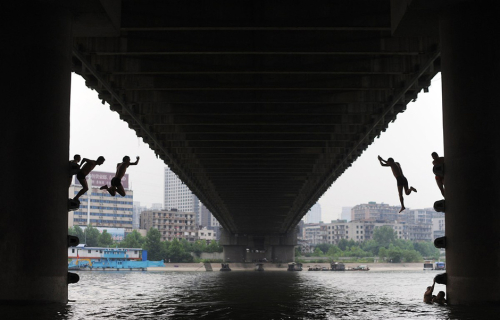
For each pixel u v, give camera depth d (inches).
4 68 882.1
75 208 927.0
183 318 893.2
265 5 1075.9
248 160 2404.0
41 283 855.1
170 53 1173.1
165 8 1066.7
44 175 875.4
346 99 1526.8
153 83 1425.9
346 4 1074.1
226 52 1168.2
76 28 1023.6
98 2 916.6
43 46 896.3
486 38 895.1
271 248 7032.5
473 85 894.4
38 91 884.6
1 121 873.5
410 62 1290.6
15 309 811.4
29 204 861.2
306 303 1301.7
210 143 2098.9
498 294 854.5
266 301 1378.0
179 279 3356.3
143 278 3526.1
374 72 1291.8
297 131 1866.4
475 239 873.5
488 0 900.6
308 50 1168.2
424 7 933.8
